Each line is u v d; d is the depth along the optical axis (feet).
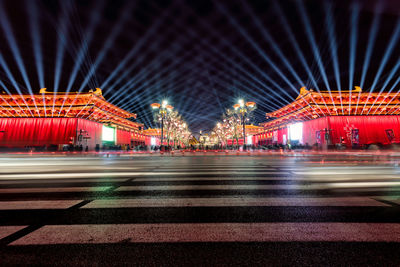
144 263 5.48
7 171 25.62
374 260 5.54
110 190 14.43
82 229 7.70
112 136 156.87
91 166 31.45
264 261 5.52
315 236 7.06
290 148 122.31
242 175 21.07
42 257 5.73
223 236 7.09
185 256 5.79
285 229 7.67
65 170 26.40
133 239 6.88
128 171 24.86
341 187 15.24
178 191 14.03
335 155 63.05
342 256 5.74
